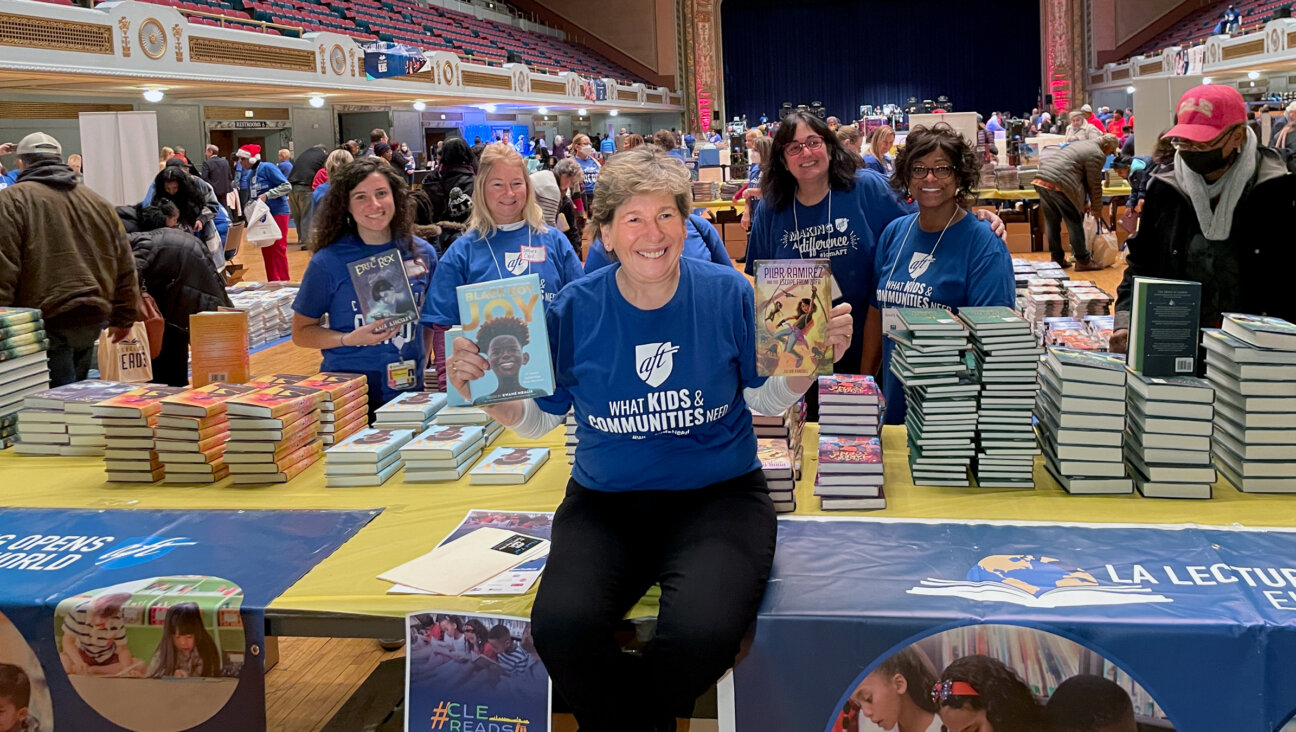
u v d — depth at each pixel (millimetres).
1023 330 2271
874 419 2393
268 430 2568
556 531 1889
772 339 1849
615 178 1774
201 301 4590
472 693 1824
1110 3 29031
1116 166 11211
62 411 2885
